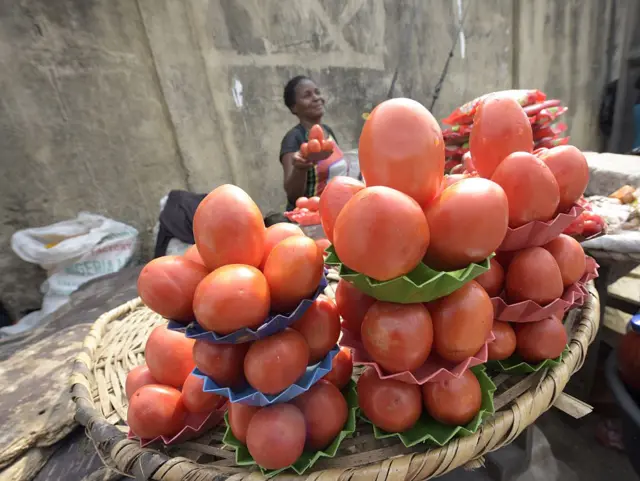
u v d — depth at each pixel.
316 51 2.37
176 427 0.57
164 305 0.50
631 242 0.97
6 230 1.67
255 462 0.50
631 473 1.18
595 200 1.28
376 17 2.55
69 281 1.69
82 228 1.74
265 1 2.12
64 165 1.75
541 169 0.54
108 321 0.92
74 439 0.83
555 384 0.60
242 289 0.45
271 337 0.48
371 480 0.48
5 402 0.87
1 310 1.71
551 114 1.26
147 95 1.92
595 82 3.79
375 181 0.48
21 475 0.74
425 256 0.48
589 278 0.72
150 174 2.00
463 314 0.48
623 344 0.90
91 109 1.78
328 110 2.49
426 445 0.53
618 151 3.25
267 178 2.38
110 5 1.76
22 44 1.59
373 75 2.65
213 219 0.49
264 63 2.20
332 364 0.56
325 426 0.51
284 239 0.52
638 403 0.86
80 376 0.72
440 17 2.83
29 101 1.63
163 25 1.87
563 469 1.21
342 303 0.57
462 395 0.51
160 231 1.78
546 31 3.33
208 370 0.50
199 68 2.01
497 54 3.22
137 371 0.65
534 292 0.58
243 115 2.20
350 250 0.42
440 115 3.06
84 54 1.73
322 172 1.82
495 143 0.57
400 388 0.51
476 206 0.43
